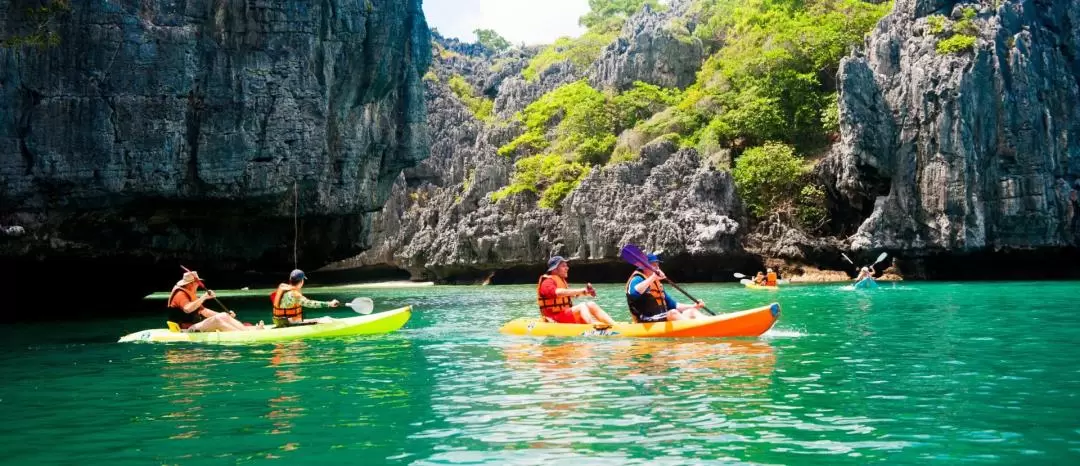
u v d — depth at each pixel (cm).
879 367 1060
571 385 952
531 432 720
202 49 2736
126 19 2578
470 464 621
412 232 6781
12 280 3378
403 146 3728
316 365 1184
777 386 925
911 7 4750
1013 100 4456
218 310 3041
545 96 7250
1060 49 4722
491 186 6419
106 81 2562
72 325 2277
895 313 2017
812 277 4791
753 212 5150
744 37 6419
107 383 1063
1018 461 610
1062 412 773
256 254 3475
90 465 646
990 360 1123
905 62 4634
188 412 848
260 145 2856
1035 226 4422
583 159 6297
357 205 3475
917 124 4541
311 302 1642
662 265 5094
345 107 3253
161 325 2233
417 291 4891
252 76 2827
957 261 4769
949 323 1711
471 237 5938
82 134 2534
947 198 4409
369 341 1495
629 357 1173
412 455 651
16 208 2522
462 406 841
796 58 5684
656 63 6775
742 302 2670
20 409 888
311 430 747
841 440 677
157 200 2769
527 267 6006
